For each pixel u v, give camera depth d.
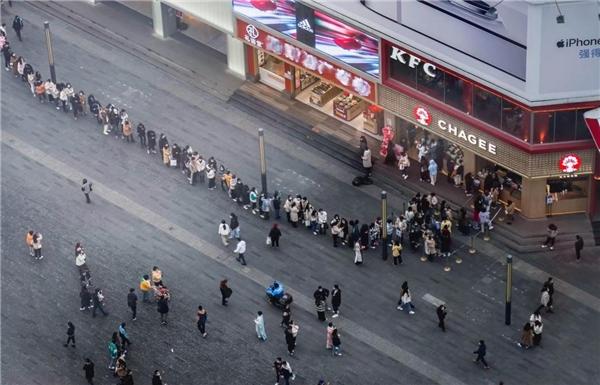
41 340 85.38
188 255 90.31
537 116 86.06
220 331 85.44
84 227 92.44
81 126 99.69
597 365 82.88
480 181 92.25
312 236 91.25
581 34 82.94
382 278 88.38
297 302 87.06
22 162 97.06
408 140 95.25
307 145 97.38
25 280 89.12
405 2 88.25
